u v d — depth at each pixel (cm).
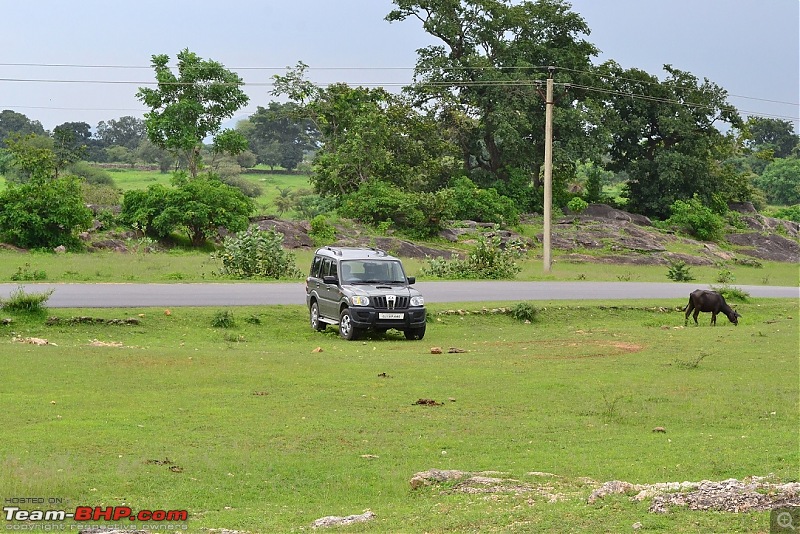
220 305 2636
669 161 7688
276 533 818
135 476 1002
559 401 1520
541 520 808
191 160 6719
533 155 7538
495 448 1177
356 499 949
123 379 1633
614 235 6688
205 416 1342
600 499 856
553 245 6391
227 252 3703
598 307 3041
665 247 6656
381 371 1814
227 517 877
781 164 13350
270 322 2541
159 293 2859
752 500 814
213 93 6550
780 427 1315
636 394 1584
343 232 5897
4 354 1836
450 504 895
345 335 2386
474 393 1583
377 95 7181
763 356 2105
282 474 1038
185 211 5156
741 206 8588
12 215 4616
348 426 1295
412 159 7119
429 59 7288
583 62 7675
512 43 7544
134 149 15800
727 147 8306
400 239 5825
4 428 1213
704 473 1003
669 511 803
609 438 1240
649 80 7869
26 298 2281
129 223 5291
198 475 1022
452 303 2923
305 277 3666
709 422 1359
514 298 3139
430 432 1268
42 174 6166
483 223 6575
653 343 2350
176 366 1794
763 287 4259
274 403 1459
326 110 7144
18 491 914
